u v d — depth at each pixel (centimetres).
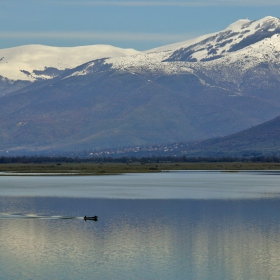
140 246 18338
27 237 19600
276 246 18350
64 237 19650
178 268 15850
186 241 19050
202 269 15762
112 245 18425
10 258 16800
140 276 15138
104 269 15725
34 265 16088
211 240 19200
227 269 15762
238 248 18062
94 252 17525
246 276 15150
